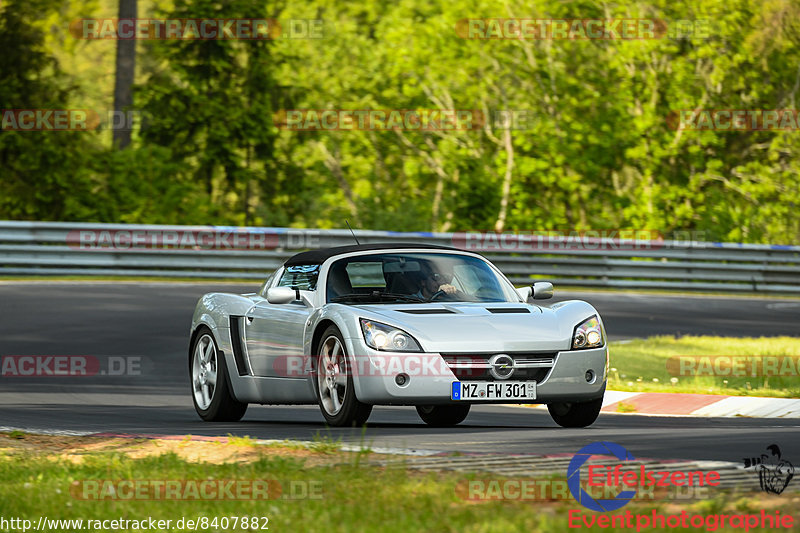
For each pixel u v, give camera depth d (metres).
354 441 21.56
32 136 105.12
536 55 104.62
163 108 110.25
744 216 102.19
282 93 115.81
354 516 13.95
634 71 102.19
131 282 64.38
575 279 73.75
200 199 108.44
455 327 23.66
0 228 66.50
